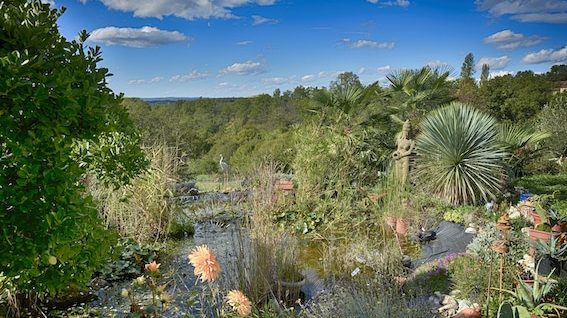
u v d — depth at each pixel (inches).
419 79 402.0
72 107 72.4
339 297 129.6
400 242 204.2
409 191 263.4
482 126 300.7
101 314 134.4
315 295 147.0
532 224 212.5
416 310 119.0
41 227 74.5
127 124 104.3
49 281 83.4
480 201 295.9
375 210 226.7
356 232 212.1
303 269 172.2
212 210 272.2
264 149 449.4
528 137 355.9
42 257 76.0
